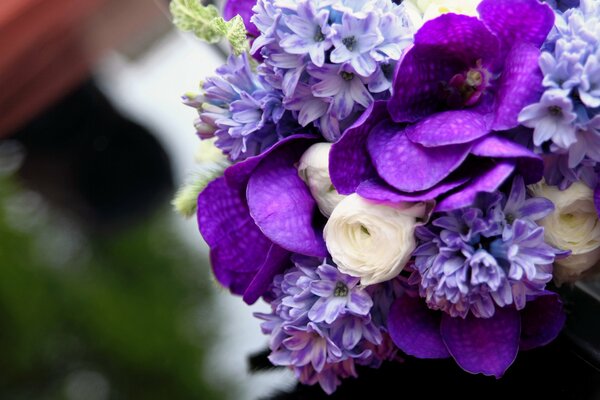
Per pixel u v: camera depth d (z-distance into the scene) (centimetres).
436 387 62
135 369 69
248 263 61
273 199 57
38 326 71
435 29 55
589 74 52
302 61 55
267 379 66
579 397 60
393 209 55
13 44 83
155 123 78
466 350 58
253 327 69
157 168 76
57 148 79
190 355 69
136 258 73
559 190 56
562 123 53
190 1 63
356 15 54
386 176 55
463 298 55
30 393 69
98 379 69
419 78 56
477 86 56
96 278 73
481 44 55
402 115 56
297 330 58
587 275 60
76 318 72
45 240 75
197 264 72
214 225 61
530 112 53
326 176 56
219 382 67
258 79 58
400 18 56
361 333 58
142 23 84
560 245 56
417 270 56
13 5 84
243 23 59
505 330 57
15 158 79
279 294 59
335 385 61
